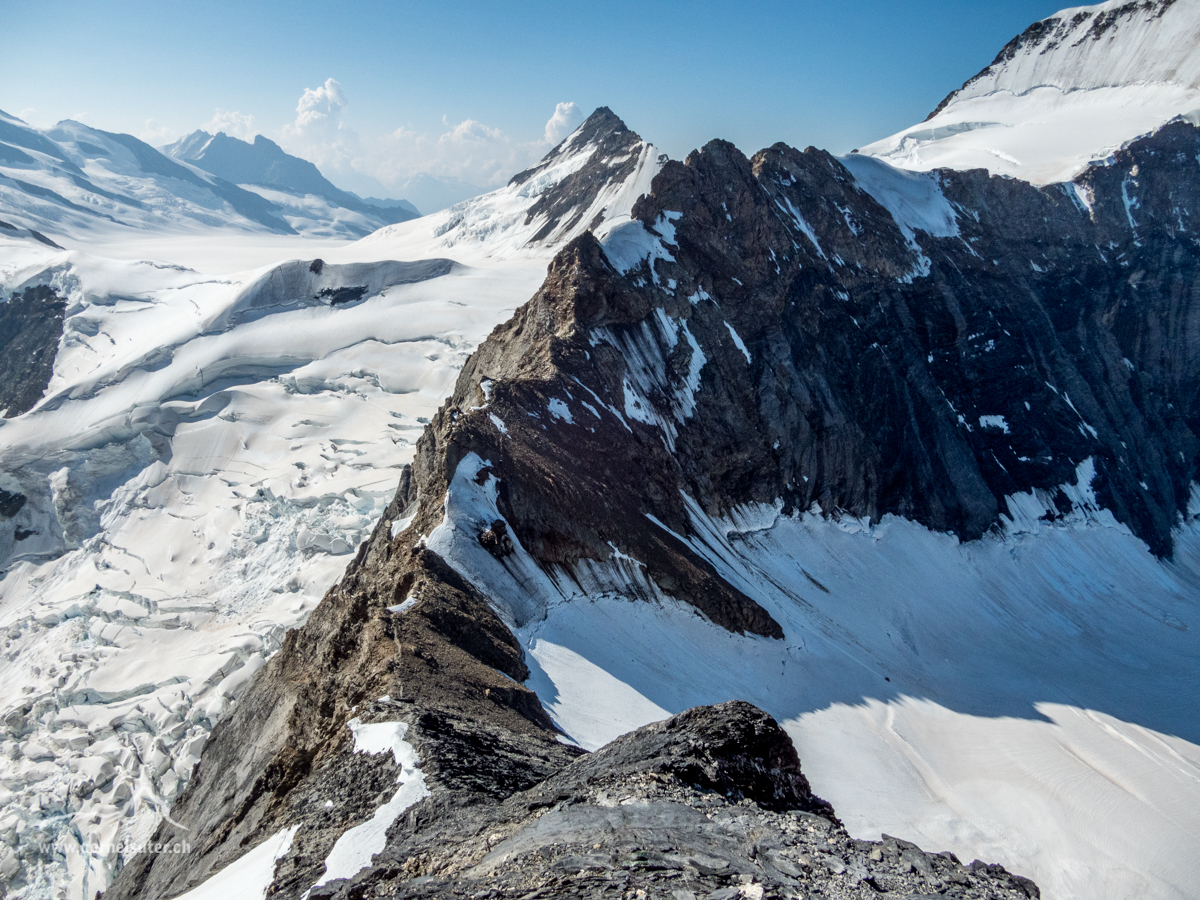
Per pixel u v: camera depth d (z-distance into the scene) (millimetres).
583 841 18234
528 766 28516
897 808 47219
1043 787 51312
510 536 52656
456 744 27781
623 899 15305
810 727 52688
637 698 45688
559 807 21016
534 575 51719
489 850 19422
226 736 48344
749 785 22828
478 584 47438
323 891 19953
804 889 15945
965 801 49531
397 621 38969
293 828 25297
